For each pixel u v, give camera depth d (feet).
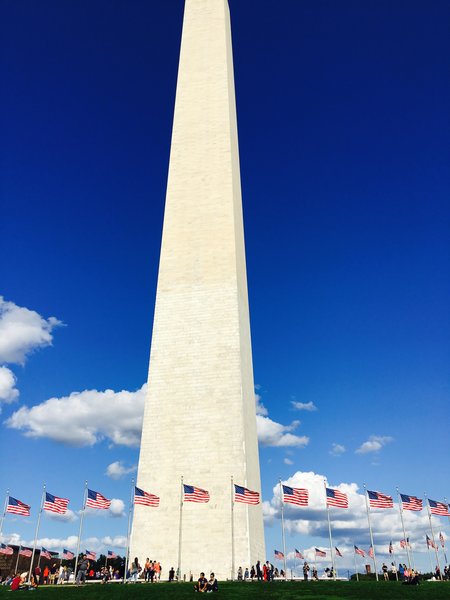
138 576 110.93
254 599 82.43
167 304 140.56
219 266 142.41
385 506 114.42
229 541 112.16
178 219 150.92
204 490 110.32
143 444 125.49
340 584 95.66
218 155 157.69
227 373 128.98
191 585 92.53
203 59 174.81
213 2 185.26
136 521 118.01
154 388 131.13
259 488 136.05
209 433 123.34
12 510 109.60
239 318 136.56
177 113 167.02
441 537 145.48
